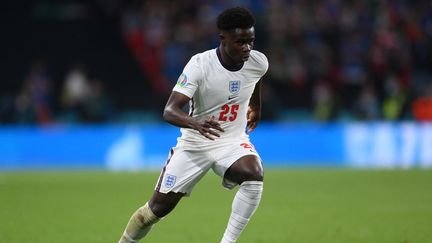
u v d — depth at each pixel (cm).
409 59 8825
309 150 7062
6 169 6475
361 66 8556
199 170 2300
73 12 9375
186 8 8838
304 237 3092
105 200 4356
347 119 8200
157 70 8719
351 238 3064
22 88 8531
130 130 6881
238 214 2227
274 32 8656
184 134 2317
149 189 4941
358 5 9006
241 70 2258
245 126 2359
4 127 7638
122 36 9131
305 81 8462
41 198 4434
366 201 4334
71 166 6762
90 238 3045
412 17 9150
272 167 6681
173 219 3591
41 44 8938
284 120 8162
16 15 9112
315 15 8888
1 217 3634
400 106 8025
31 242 2931
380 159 7000
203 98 2266
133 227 2338
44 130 6881
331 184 5272
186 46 8431
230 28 2161
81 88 7794
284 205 4156
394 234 3161
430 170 6375
